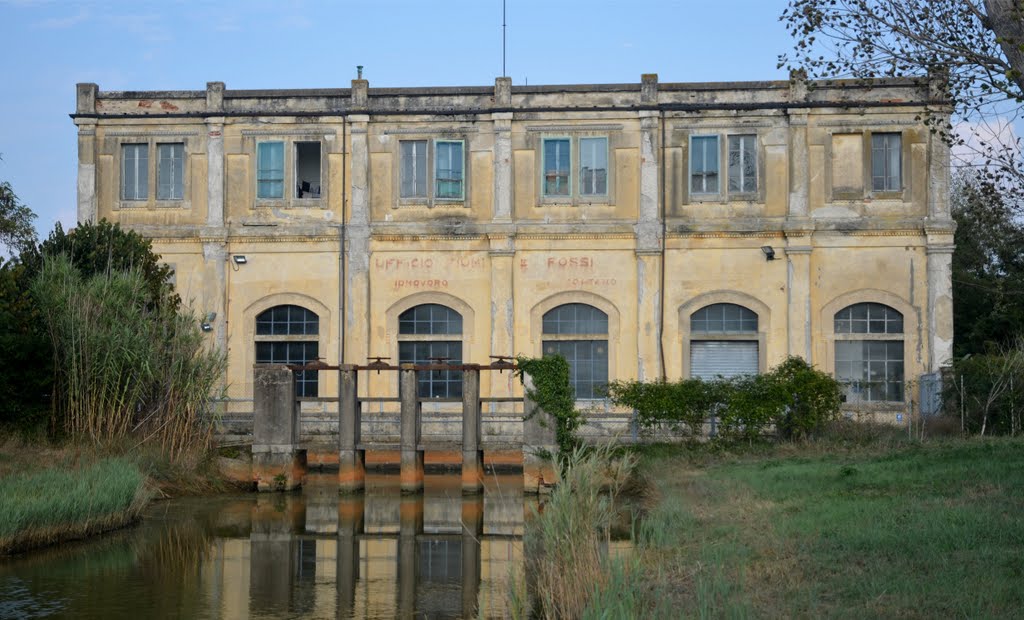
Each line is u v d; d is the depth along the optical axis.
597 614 11.30
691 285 33.03
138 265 29.36
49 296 26.73
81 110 34.41
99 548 19.55
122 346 26.17
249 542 20.38
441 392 33.66
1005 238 39.62
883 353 32.50
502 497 26.69
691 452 26.94
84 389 26.30
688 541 15.35
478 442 27.20
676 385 28.31
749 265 32.91
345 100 34.12
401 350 33.81
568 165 33.59
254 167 34.22
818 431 28.08
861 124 32.75
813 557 13.28
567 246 33.41
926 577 11.65
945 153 32.47
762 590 12.03
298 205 34.06
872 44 17.67
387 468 32.12
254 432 27.61
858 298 32.53
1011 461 19.94
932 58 17.42
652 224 33.12
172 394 27.27
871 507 16.11
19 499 19.39
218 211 34.06
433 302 33.62
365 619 14.56
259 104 34.25
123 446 25.72
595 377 33.19
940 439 26.20
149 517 23.00
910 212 32.59
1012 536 13.20
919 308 32.38
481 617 13.79
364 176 33.88
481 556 19.00
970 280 39.03
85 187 34.38
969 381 28.61
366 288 33.69
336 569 17.89
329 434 31.53
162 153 34.59
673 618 11.30
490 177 33.78
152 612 14.97
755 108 33.00
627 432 29.09
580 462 15.17
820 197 32.84
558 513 14.09
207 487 26.92
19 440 25.36
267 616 14.77
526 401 26.58
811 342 32.53
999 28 15.52
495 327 33.25
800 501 17.66
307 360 33.88
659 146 33.28
